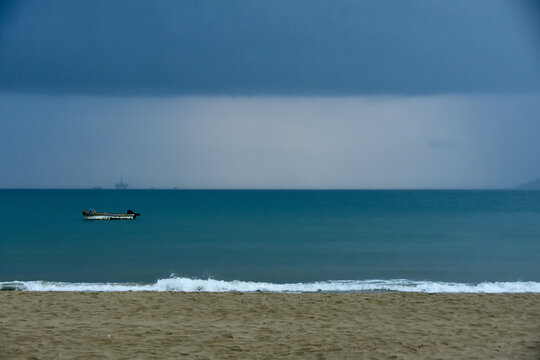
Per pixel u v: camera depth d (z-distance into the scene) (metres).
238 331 12.72
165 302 16.44
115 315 14.52
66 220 70.25
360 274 28.02
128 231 54.59
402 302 16.69
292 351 10.98
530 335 12.34
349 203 146.00
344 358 10.48
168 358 10.41
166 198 193.88
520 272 29.14
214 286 20.91
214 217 79.38
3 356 10.27
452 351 10.92
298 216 82.06
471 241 45.53
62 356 10.34
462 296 17.81
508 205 128.25
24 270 29.64
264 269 30.03
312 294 18.22
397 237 49.03
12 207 105.94
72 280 26.27
